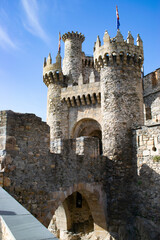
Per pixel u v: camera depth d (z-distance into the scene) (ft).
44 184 43.88
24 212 20.25
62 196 48.08
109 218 64.75
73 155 53.78
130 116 71.77
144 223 58.75
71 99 100.68
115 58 76.54
